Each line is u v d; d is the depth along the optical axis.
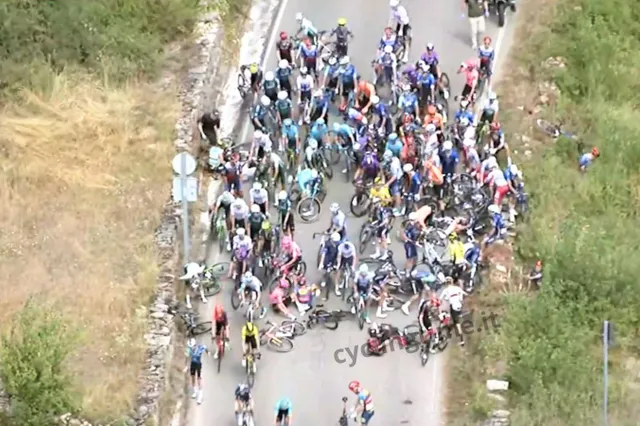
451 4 169.00
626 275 128.12
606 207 141.38
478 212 133.12
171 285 120.94
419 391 115.94
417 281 123.06
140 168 135.25
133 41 150.50
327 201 136.12
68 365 108.94
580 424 111.00
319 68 151.25
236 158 134.75
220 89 152.12
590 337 122.62
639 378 119.12
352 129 137.25
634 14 173.88
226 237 128.38
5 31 144.38
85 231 126.06
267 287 124.81
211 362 117.50
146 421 105.81
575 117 155.00
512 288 128.25
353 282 122.50
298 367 117.69
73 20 148.88
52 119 140.75
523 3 172.00
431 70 146.38
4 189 130.12
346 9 166.50
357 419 109.56
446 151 133.88
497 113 146.38
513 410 112.75
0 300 115.81
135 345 112.88
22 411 99.12
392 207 132.50
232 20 161.62
